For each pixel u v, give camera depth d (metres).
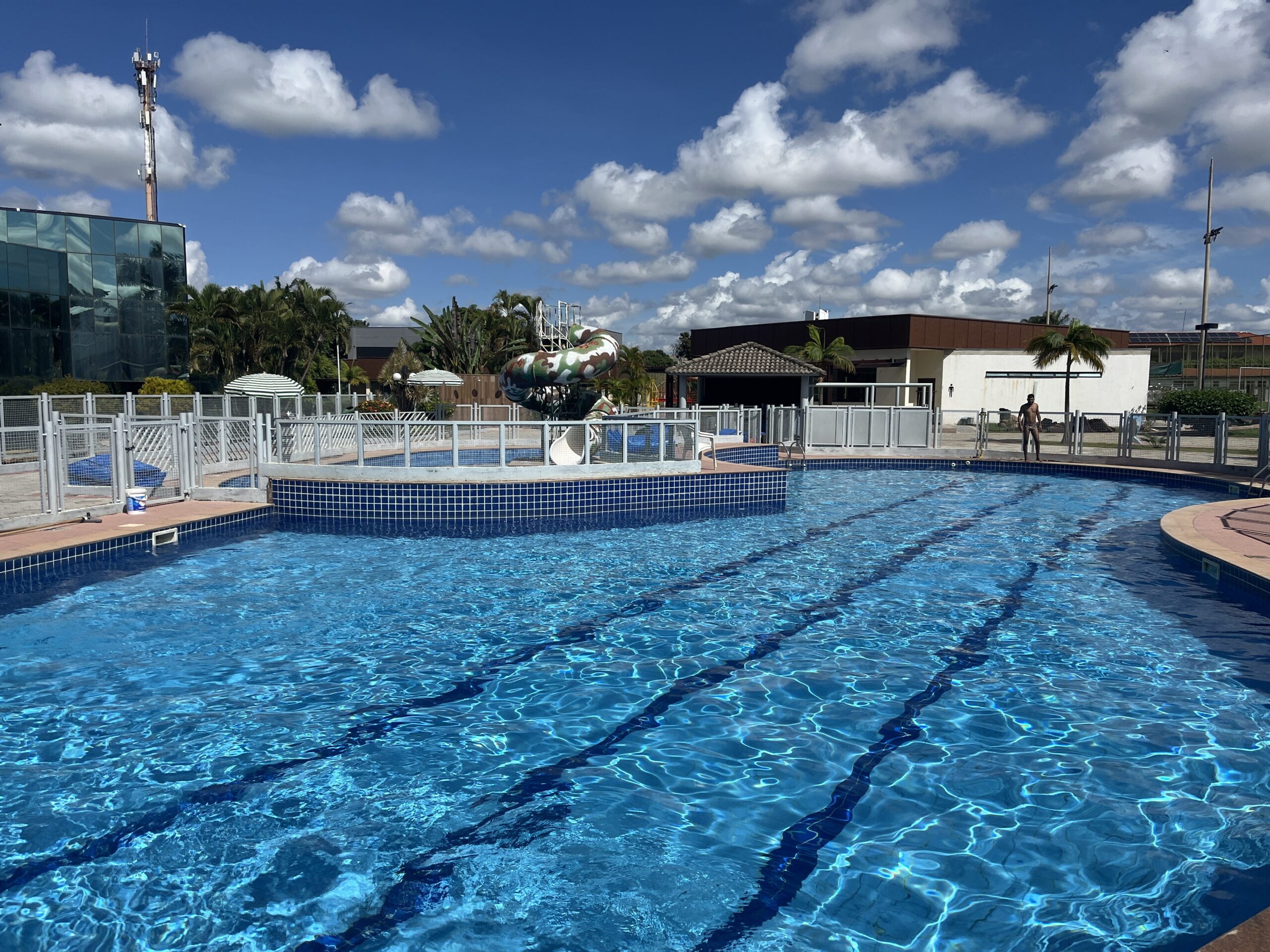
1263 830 3.58
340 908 3.06
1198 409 27.95
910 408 22.09
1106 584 8.16
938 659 5.91
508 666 5.74
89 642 6.14
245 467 14.92
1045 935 2.89
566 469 12.74
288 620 6.77
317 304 55.38
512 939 2.90
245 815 3.72
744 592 7.88
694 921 3.00
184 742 4.47
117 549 9.07
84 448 12.54
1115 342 44.34
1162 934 2.89
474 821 3.70
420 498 11.70
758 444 20.64
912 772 4.18
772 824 3.68
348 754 4.36
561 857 3.42
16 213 26.73
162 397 17.36
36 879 3.21
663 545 10.27
